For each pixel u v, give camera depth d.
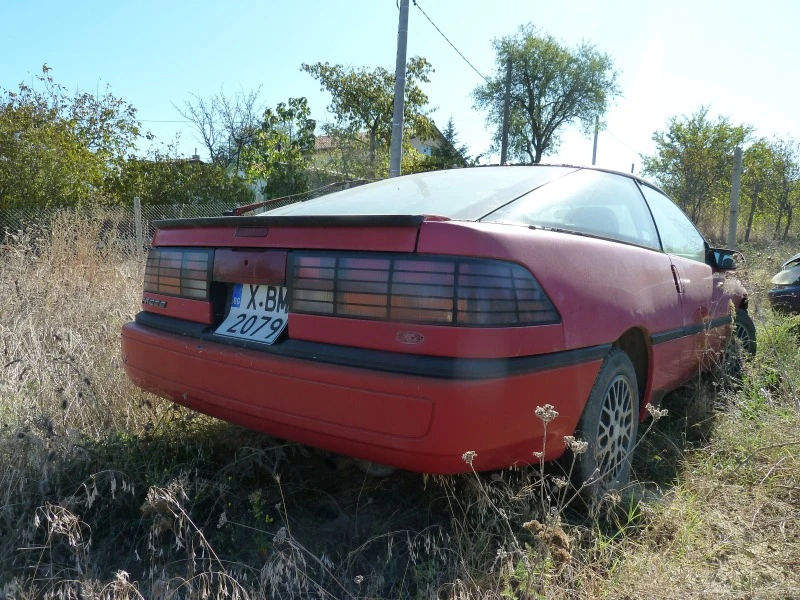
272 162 14.06
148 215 12.23
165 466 2.91
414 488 2.90
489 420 2.11
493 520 2.42
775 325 5.34
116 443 2.88
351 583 2.23
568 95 36.41
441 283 2.09
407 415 2.06
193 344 2.66
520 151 37.88
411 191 3.10
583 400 2.53
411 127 18.62
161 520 2.25
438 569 2.28
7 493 2.41
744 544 2.48
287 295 2.43
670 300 3.31
